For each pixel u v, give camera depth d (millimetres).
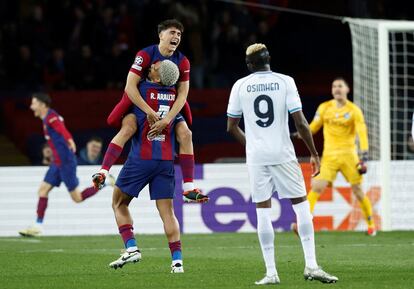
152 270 27281
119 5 65938
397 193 46656
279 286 22656
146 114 25156
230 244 38188
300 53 68000
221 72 65938
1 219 45250
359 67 47438
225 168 46062
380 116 45188
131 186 25406
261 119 23391
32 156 60938
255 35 66375
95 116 63562
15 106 62969
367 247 35719
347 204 46344
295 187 23359
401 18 67938
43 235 45062
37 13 62688
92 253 33906
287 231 45719
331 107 41594
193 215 45719
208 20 65875
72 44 63531
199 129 62969
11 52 62500
